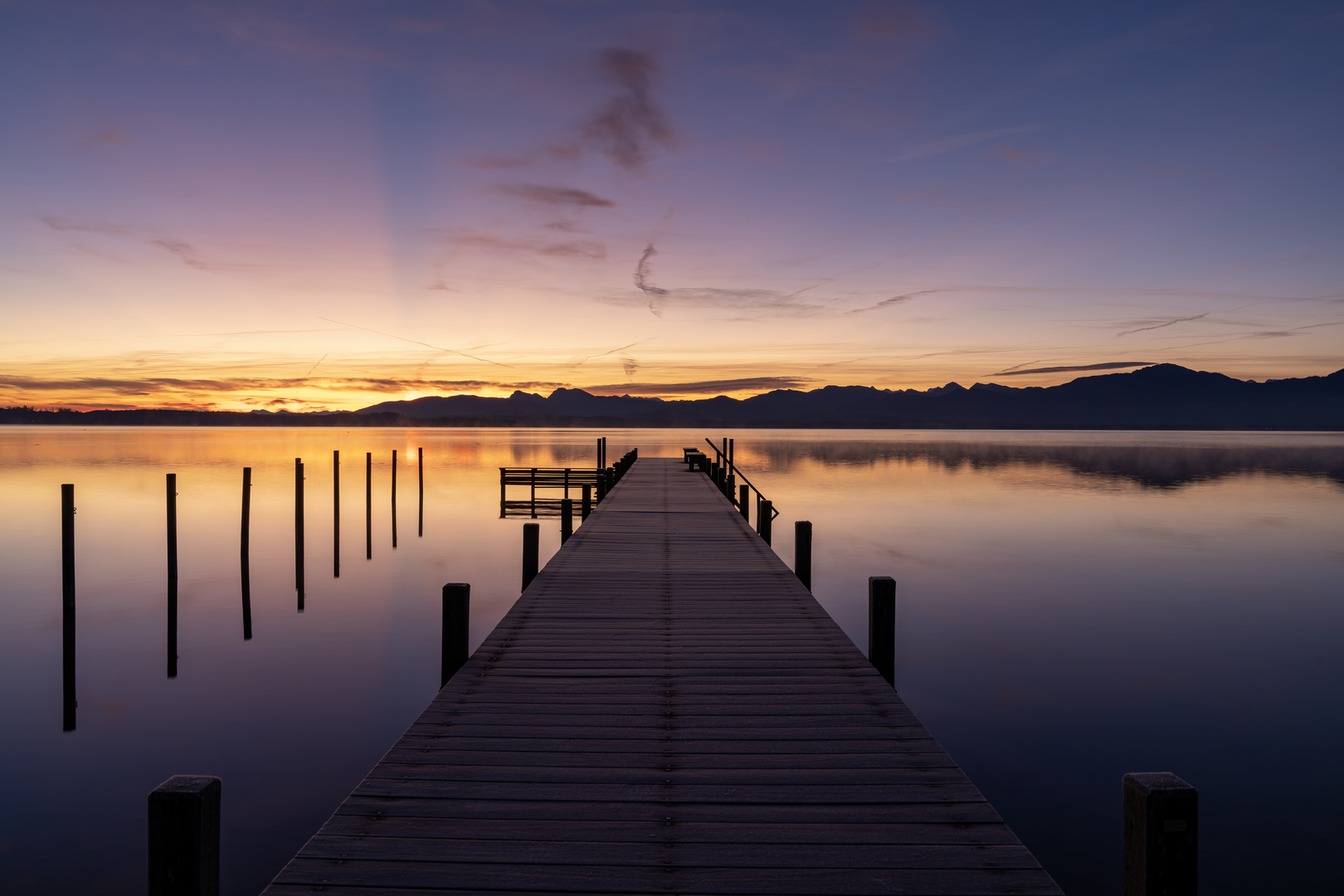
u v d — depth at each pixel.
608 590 9.25
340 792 8.16
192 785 2.83
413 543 25.33
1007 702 10.66
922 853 3.71
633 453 34.59
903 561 21.48
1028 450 103.44
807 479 51.34
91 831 7.37
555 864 3.58
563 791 4.27
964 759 8.86
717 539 13.18
